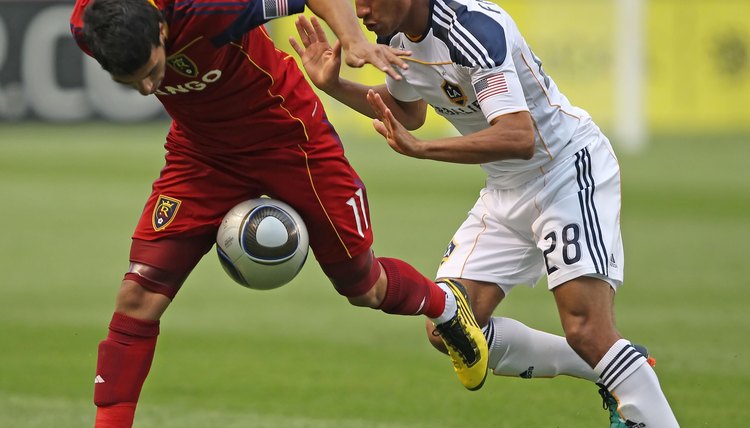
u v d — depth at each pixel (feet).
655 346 81.61
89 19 42.39
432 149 48.47
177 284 50.11
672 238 128.36
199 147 49.47
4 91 222.89
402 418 64.13
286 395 69.46
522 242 57.31
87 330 87.25
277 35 222.28
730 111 240.53
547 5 225.56
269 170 49.70
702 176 180.14
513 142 49.32
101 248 122.52
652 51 237.86
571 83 225.56
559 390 71.20
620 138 223.10
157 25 42.83
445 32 51.65
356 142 224.33
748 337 84.43
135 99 229.86
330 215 50.72
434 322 55.06
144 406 66.49
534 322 90.27
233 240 49.44
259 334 87.45
